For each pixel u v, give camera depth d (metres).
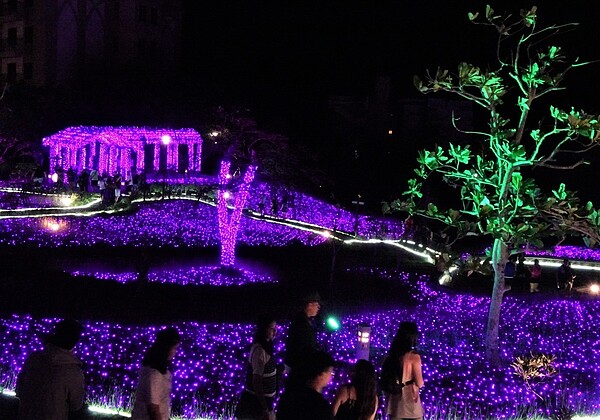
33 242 30.44
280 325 20.36
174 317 20.89
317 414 5.87
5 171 41.84
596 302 28.09
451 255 15.10
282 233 40.03
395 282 29.61
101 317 20.20
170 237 35.03
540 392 14.16
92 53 65.81
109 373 14.36
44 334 17.33
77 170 46.78
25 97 53.22
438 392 14.00
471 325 21.91
